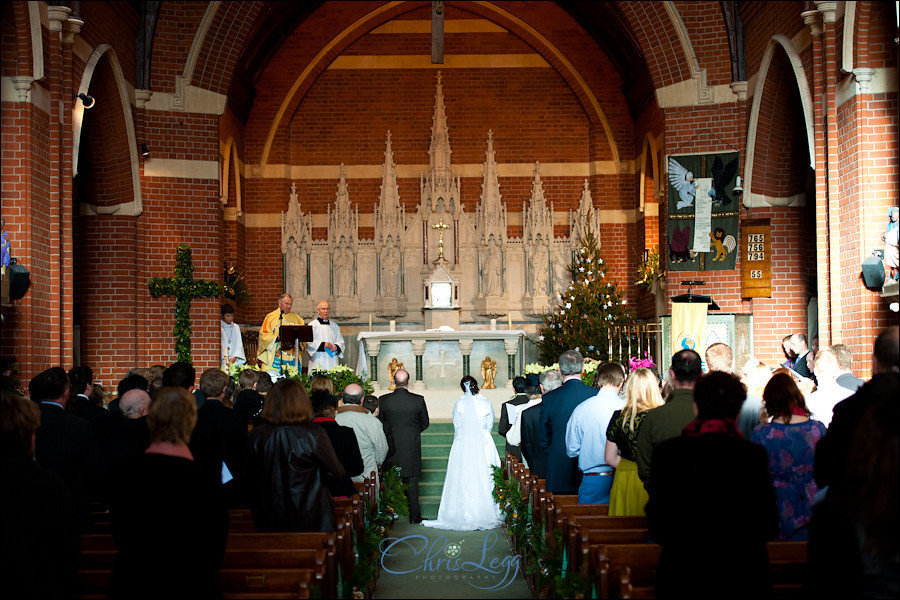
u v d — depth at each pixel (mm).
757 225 16188
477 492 11586
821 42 13148
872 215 12031
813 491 5836
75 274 16578
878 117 12039
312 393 8070
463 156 23938
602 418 7488
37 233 12352
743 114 16766
